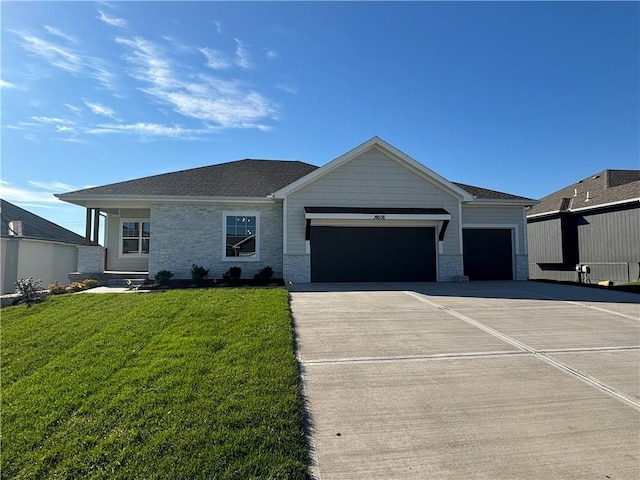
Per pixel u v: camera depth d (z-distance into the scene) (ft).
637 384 15.49
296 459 10.11
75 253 73.51
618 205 60.70
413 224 51.19
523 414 12.94
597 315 28.07
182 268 49.21
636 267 57.72
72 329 23.52
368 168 50.19
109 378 15.69
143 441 10.87
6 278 56.70
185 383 14.55
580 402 13.85
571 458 10.39
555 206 72.64
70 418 12.57
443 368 17.10
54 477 9.58
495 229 55.57
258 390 13.99
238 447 10.51
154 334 21.47
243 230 50.37
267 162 64.95
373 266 50.24
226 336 20.51
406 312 28.50
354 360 18.04
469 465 10.07
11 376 16.99
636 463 10.15
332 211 47.29
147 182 52.54
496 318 26.78
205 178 55.31
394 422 12.39
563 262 69.21
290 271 48.32
